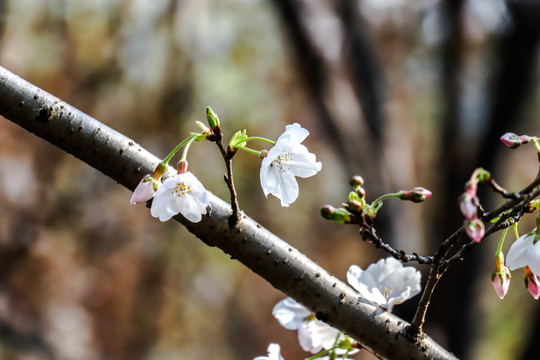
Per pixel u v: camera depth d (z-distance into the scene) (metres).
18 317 9.69
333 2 7.74
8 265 10.05
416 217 7.67
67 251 10.69
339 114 7.62
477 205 1.55
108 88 9.91
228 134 11.62
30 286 10.21
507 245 8.37
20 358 9.29
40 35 9.60
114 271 11.40
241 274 13.38
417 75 9.16
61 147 1.97
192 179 1.88
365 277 2.07
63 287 10.56
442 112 7.60
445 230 7.24
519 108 7.15
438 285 7.01
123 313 11.81
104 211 10.99
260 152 1.96
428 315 7.03
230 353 13.05
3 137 10.27
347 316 2.00
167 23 9.51
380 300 2.02
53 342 10.00
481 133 7.24
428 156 9.38
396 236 7.30
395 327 2.01
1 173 10.04
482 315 7.32
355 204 1.77
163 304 12.24
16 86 1.94
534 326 7.19
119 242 11.39
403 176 8.06
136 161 1.97
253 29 10.99
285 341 13.72
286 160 2.02
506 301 9.92
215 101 11.28
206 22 10.14
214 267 12.88
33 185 10.27
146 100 9.97
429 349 2.00
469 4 7.40
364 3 8.11
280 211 12.58
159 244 11.98
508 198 1.64
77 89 9.94
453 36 7.48
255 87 11.45
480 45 7.65
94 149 1.96
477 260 7.02
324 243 13.00
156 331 12.20
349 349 2.18
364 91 7.73
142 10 9.48
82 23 9.71
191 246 12.30
